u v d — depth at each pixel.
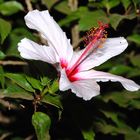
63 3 0.69
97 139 0.75
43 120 0.54
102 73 0.55
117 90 0.67
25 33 0.66
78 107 0.62
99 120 0.66
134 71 0.68
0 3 0.66
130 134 0.69
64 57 0.55
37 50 0.52
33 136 0.73
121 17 0.61
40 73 0.56
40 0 0.71
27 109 0.64
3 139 0.74
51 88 0.54
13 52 0.63
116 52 0.57
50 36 0.54
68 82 0.51
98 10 0.63
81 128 0.62
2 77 0.56
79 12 0.65
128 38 0.66
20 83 0.54
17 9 0.66
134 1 0.62
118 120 0.71
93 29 0.57
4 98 0.56
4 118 0.75
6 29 0.58
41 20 0.54
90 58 0.56
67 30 0.72
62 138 0.73
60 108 0.54
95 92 0.51
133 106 0.67
